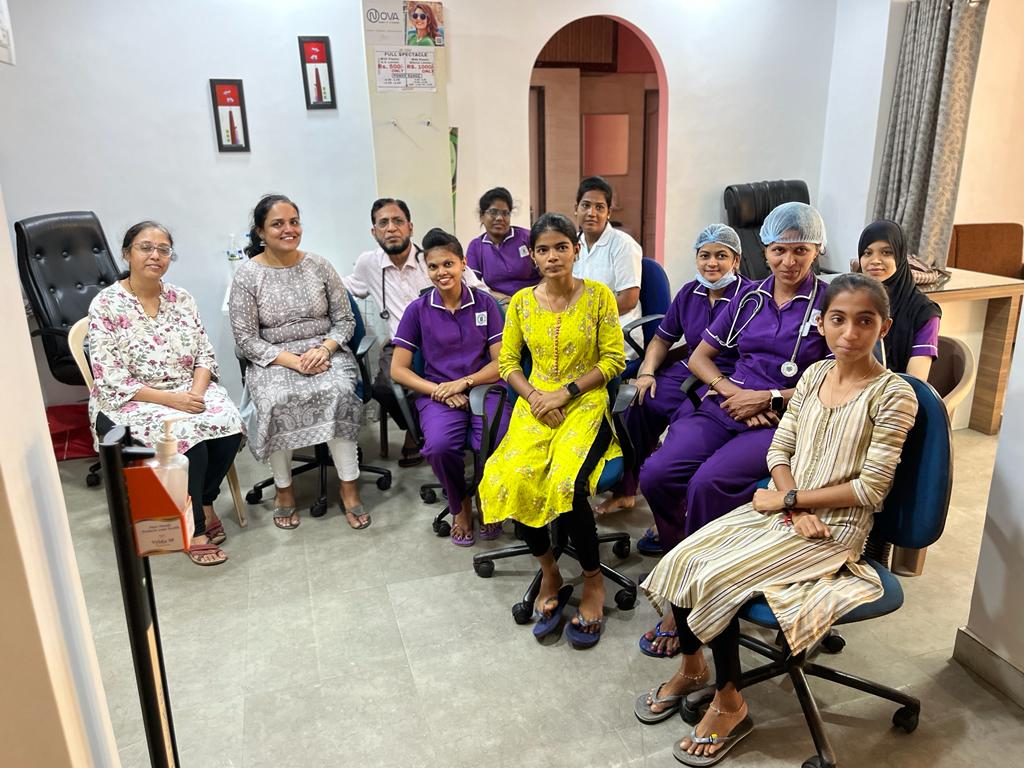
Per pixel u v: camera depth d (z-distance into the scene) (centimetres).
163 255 259
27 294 328
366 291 357
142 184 360
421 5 357
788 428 183
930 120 398
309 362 287
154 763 119
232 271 379
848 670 196
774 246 210
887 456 156
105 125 348
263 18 357
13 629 92
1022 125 440
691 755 169
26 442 99
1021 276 426
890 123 423
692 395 238
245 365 304
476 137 408
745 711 171
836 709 183
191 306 279
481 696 192
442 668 203
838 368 173
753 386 219
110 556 264
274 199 288
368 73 358
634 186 658
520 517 208
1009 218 459
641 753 172
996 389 343
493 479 214
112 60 342
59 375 330
